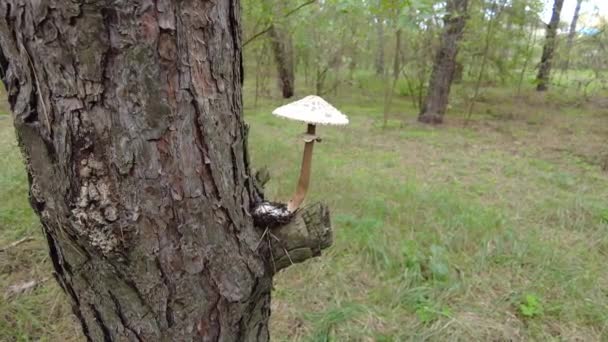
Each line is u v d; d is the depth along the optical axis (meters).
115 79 0.87
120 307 1.12
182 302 1.12
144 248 1.01
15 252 3.03
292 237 1.28
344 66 14.05
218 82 1.05
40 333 2.39
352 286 2.94
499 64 10.39
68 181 0.94
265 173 1.52
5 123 6.74
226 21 1.05
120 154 0.92
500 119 10.41
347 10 3.61
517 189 5.02
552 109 11.69
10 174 4.15
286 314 2.65
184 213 1.04
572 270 3.14
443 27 9.10
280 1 4.42
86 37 0.83
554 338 2.52
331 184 4.55
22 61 0.89
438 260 3.15
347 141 7.33
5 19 0.86
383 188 4.64
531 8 9.11
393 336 2.45
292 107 1.35
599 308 2.72
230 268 1.18
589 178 5.55
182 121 0.97
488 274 3.10
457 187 5.02
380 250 3.20
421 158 6.45
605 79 9.52
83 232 0.98
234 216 1.17
